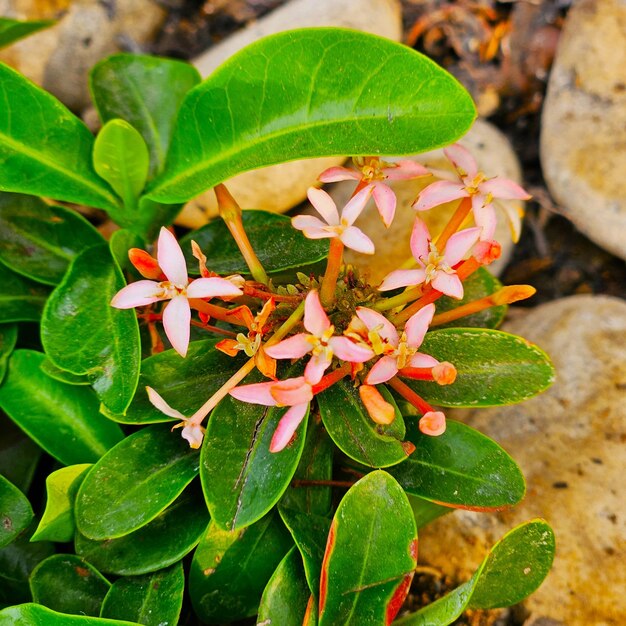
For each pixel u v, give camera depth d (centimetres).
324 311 46
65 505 48
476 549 51
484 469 47
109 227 59
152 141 52
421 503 49
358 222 57
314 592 46
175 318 45
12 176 48
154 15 63
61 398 50
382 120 47
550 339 55
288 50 47
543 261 60
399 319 47
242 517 45
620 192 57
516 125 62
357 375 47
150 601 47
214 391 48
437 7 63
